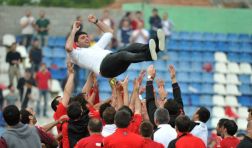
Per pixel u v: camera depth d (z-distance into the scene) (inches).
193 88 2111.2
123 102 898.7
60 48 2116.1
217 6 2551.7
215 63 2206.0
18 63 1862.7
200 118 877.2
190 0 2568.9
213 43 2256.4
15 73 1862.7
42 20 2114.9
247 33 2338.8
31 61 1948.8
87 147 759.7
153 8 2267.5
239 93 2138.3
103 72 861.2
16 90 1897.1
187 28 2313.0
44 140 780.0
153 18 2133.4
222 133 895.1
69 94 871.7
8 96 1811.0
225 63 2213.3
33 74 1948.8
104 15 2117.4
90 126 767.1
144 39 2095.2
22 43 2098.9
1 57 2074.3
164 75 2102.6
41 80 1828.2
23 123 768.9
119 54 839.1
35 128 746.2
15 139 721.6
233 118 2055.9
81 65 890.7
